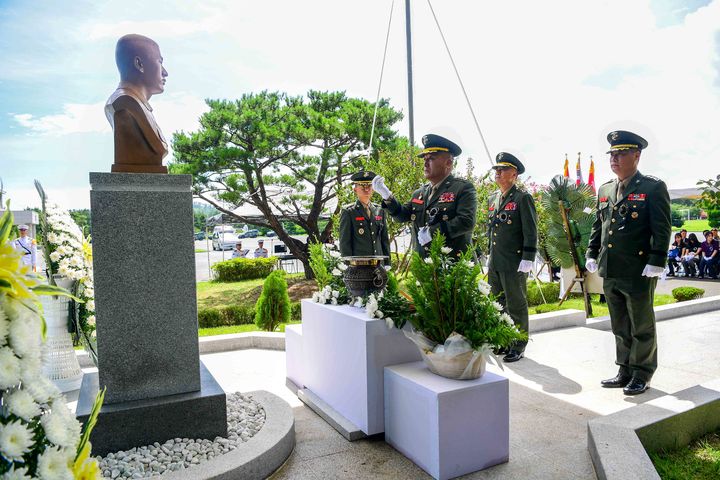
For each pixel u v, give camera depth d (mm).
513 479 2766
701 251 15570
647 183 4160
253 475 2699
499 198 5383
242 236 44969
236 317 8781
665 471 2842
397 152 11070
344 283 3990
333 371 3678
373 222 6402
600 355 5418
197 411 3033
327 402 3795
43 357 1557
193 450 2871
